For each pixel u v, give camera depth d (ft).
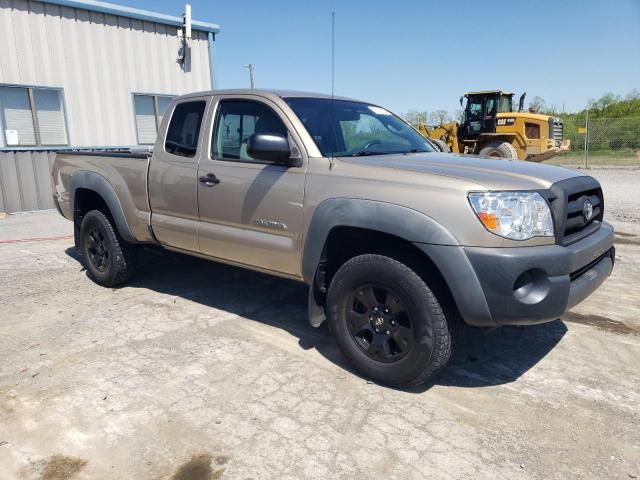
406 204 10.16
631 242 24.61
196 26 45.16
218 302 16.40
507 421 9.81
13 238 27.63
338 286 11.31
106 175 16.85
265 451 8.95
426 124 70.08
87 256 18.28
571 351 12.76
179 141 14.89
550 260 9.68
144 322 14.74
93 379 11.40
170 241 15.31
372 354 11.05
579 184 11.17
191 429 9.57
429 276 10.23
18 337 13.71
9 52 35.86
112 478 8.34
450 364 12.16
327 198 11.26
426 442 9.18
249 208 12.83
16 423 9.78
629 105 136.67
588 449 8.96
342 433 9.45
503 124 62.39
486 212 9.58
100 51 40.24
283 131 12.56
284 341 13.41
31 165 37.70
